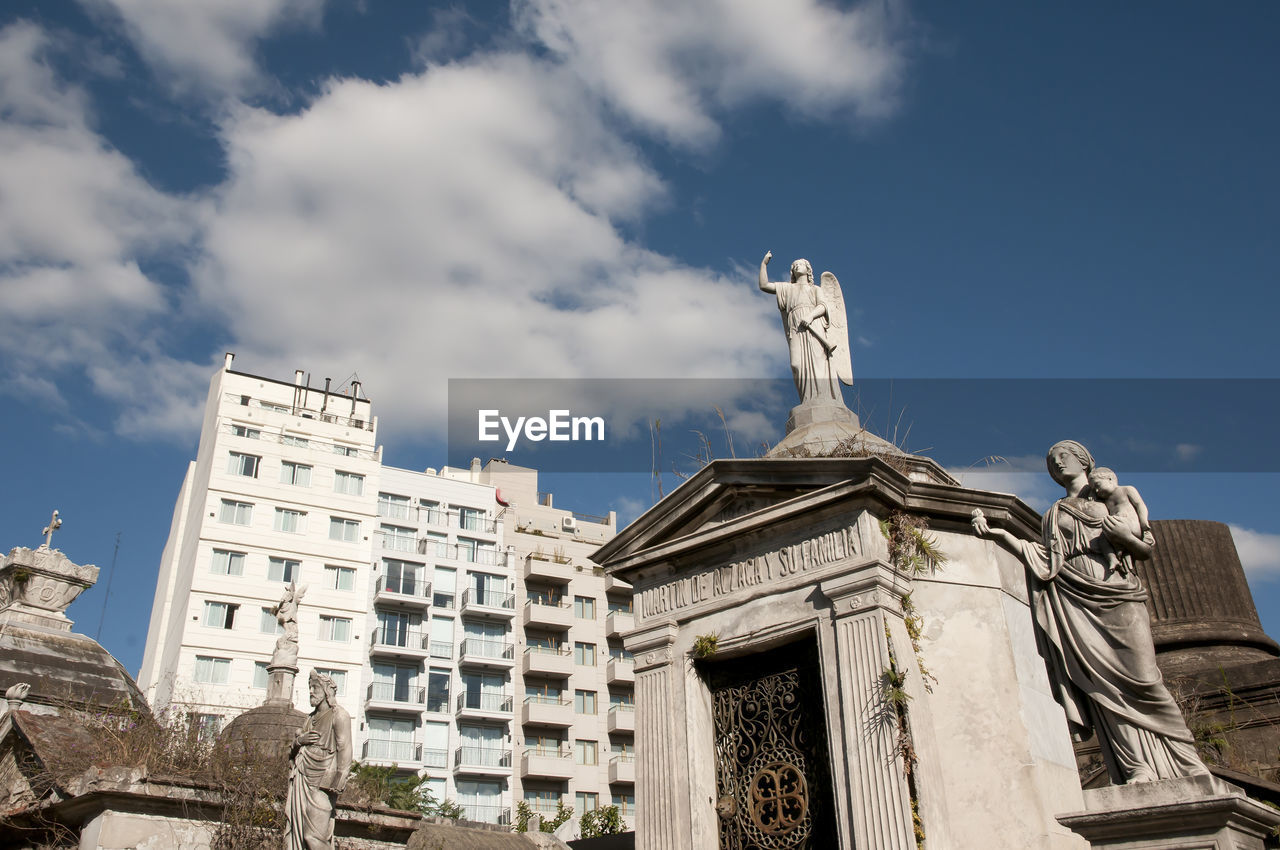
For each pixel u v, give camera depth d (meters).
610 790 64.25
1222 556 20.39
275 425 63.38
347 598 60.75
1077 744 15.02
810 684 13.26
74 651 21.53
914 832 11.32
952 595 13.09
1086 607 10.50
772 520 13.63
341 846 18.25
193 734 18.67
